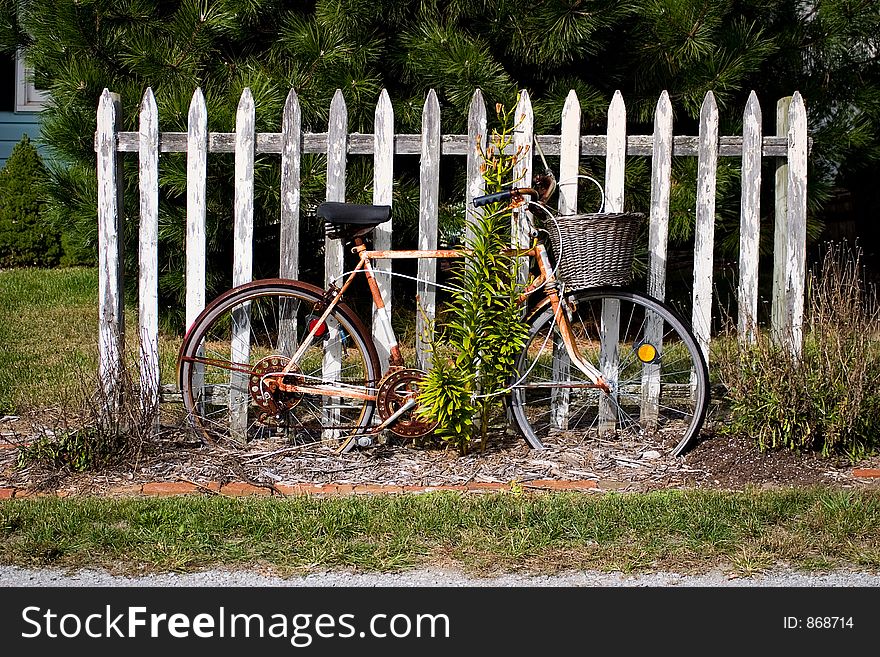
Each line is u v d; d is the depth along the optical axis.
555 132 6.78
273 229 7.36
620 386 5.11
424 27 6.48
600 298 4.91
